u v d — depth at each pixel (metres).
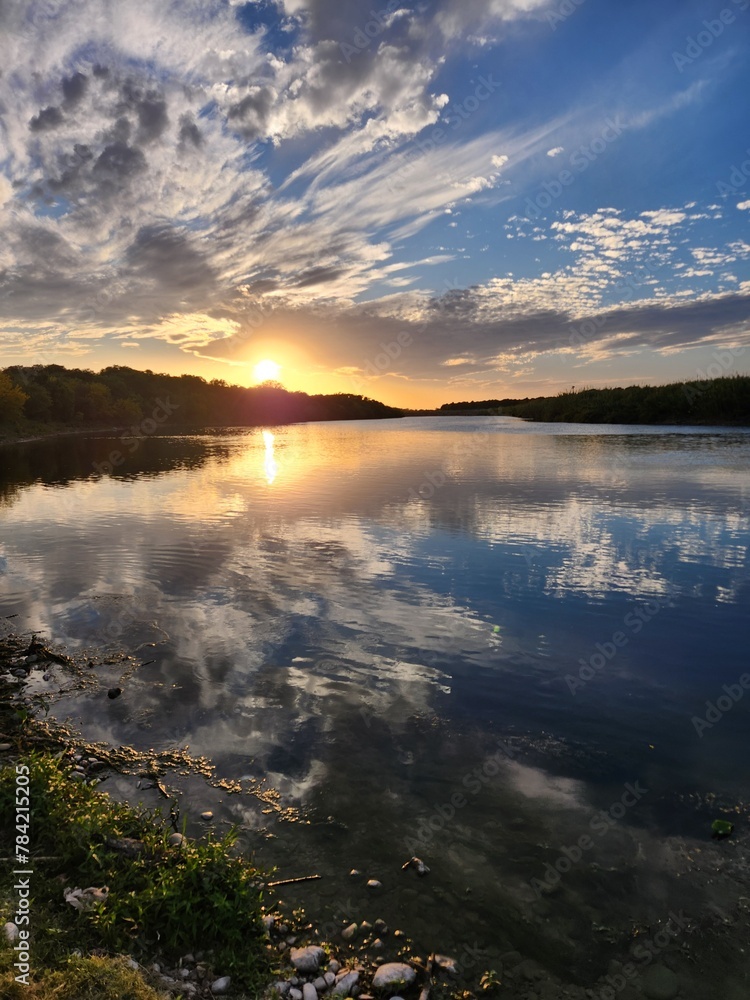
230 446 71.50
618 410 110.12
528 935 5.29
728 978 4.86
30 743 8.19
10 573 16.39
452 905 5.62
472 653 11.12
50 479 39.84
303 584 15.19
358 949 5.16
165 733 8.52
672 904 5.60
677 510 24.20
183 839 6.26
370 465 44.88
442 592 14.49
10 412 97.38
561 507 25.33
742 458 44.69
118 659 10.90
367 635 11.95
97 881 5.46
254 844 6.37
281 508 26.27
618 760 7.88
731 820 6.71
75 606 13.69
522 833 6.56
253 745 8.23
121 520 24.02
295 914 5.50
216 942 5.09
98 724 8.75
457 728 8.66
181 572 16.34
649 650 11.20
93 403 125.06
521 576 15.68
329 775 7.57
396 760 7.91
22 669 10.45
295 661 10.80
